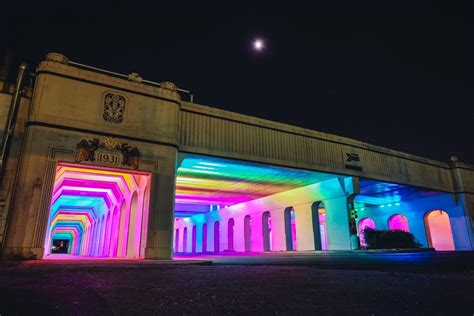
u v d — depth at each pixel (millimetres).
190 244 52000
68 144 15000
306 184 29719
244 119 22484
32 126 14445
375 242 28688
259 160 22438
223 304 3303
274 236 34500
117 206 24484
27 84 16391
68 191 26359
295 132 25016
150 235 15789
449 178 36656
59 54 15906
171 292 4230
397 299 3508
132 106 17094
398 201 41125
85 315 2812
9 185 14133
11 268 8719
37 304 3357
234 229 40969
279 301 3449
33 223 13328
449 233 40156
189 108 20125
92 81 16266
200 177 26516
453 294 3846
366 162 28922
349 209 27438
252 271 7910
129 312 2932
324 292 4094
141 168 16500
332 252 26266
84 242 46219
